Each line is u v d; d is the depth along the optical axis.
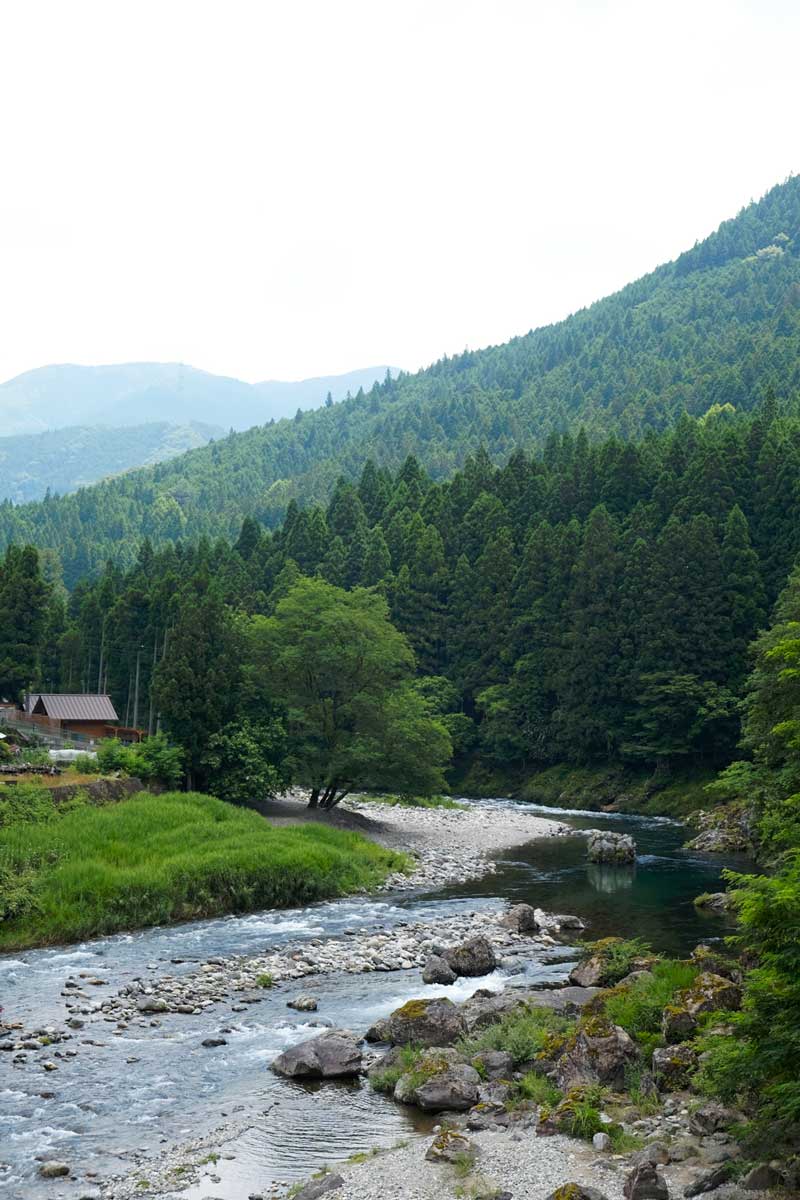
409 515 134.50
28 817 38.78
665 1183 13.05
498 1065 18.78
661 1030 19.31
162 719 55.94
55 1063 19.69
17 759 49.16
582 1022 19.62
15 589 82.50
